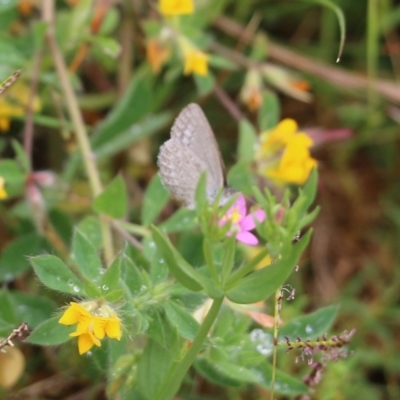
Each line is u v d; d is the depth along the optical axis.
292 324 0.28
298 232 0.25
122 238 0.31
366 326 0.35
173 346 0.26
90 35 0.34
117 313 0.26
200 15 0.35
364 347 0.35
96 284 0.26
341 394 0.32
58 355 0.31
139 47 0.37
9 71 0.33
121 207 0.30
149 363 0.26
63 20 0.34
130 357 0.27
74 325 0.26
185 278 0.24
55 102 0.33
